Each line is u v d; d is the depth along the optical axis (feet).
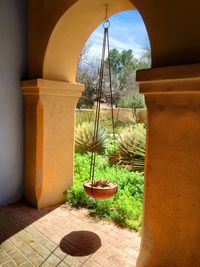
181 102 6.92
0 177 13.33
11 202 13.91
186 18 6.70
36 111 12.84
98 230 11.25
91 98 47.09
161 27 7.26
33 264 8.80
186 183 6.98
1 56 12.72
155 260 7.73
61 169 13.97
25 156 13.99
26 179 14.02
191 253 7.00
